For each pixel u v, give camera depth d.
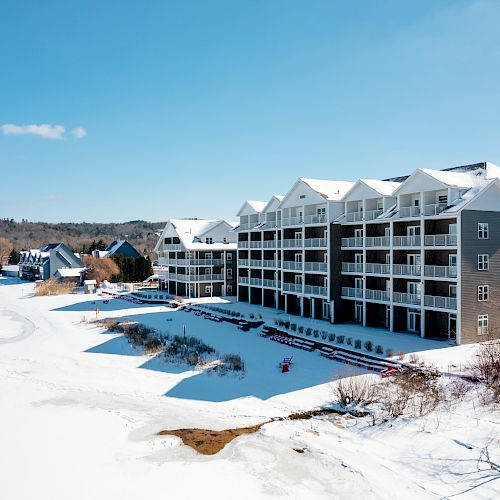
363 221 41.69
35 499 15.41
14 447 19.25
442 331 36.78
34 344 39.09
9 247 193.25
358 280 43.19
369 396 23.56
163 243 74.56
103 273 89.56
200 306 55.88
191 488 16.03
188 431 20.73
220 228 67.12
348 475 16.83
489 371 24.81
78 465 17.70
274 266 53.72
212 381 27.47
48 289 77.75
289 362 29.98
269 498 15.42
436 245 35.56
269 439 19.83
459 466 16.97
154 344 35.84
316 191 46.50
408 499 15.27
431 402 22.47
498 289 35.78
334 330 39.75
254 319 45.38
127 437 20.20
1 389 26.80
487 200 35.12
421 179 37.19
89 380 28.38
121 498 15.42
